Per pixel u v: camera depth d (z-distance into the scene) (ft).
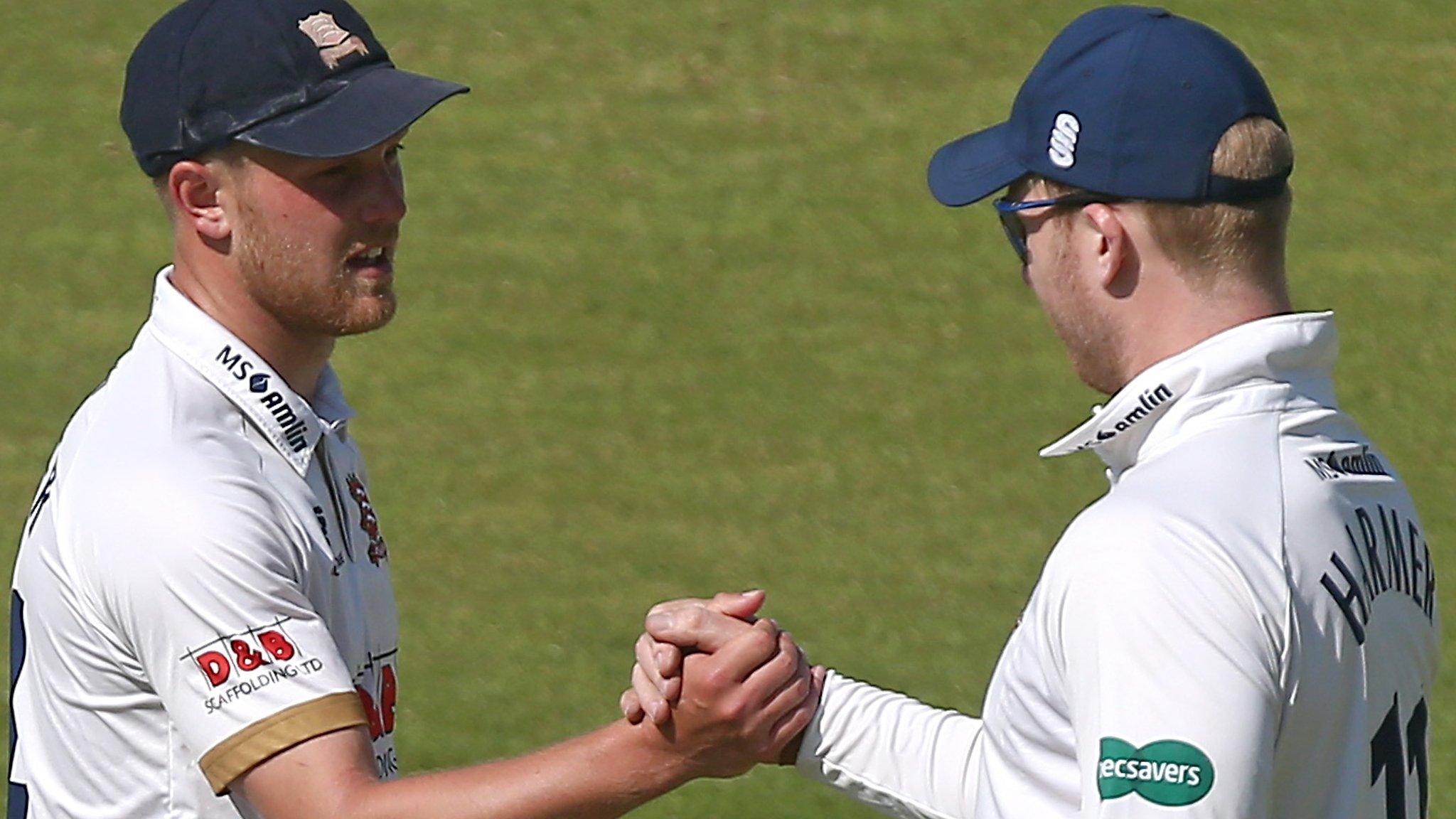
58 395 123.85
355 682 36.91
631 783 35.24
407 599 95.91
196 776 34.73
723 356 128.98
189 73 35.86
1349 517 30.09
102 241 147.02
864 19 179.52
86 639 34.63
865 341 130.52
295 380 37.86
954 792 35.04
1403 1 181.37
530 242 146.00
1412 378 124.16
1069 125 30.83
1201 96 30.09
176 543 33.40
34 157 160.35
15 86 172.35
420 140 162.40
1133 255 30.53
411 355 128.88
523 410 121.29
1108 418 30.83
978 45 175.01
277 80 35.60
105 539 33.81
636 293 138.21
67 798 35.73
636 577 98.94
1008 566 99.81
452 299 136.98
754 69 172.76
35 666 35.96
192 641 33.40
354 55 36.45
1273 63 170.91
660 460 114.21
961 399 121.90
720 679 34.91
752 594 36.14
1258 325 30.04
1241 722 27.30
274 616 33.71
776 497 109.19
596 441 116.88
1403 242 144.25
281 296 36.45
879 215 149.28
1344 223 147.23
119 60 176.96
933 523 105.40
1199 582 27.86
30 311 136.05
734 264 142.41
